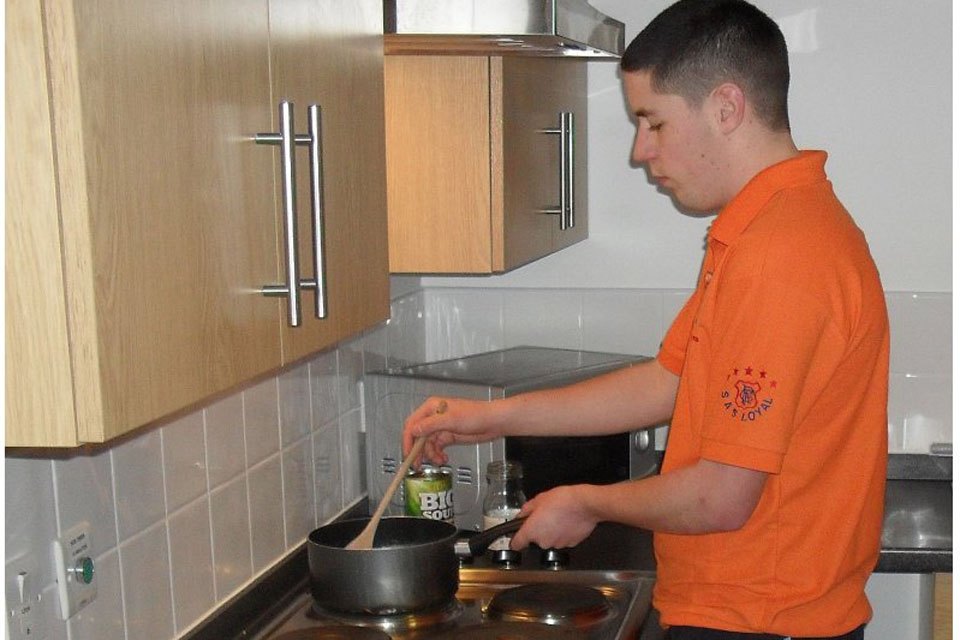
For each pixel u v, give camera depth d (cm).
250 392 189
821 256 146
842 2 262
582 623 174
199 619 172
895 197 265
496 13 160
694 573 161
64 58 81
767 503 156
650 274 282
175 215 96
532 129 223
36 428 86
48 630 135
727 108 161
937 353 266
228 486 181
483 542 179
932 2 260
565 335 287
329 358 225
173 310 96
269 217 115
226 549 180
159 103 93
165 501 162
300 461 210
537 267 287
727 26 160
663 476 154
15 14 81
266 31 114
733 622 159
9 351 85
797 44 265
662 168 169
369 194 146
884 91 263
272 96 115
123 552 151
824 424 155
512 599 180
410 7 160
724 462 146
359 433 242
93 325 85
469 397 226
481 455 224
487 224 204
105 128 85
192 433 170
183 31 97
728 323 148
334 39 133
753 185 156
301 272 123
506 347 290
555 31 160
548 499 162
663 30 164
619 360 255
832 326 147
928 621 230
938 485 264
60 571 136
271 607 189
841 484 158
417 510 220
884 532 231
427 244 207
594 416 195
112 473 149
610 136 279
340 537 187
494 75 201
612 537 223
